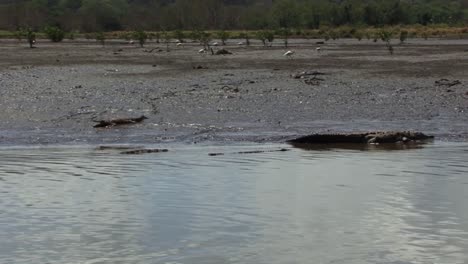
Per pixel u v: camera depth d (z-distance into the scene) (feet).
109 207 32.78
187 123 63.46
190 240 27.71
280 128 60.85
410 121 64.85
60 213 31.65
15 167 43.06
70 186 37.29
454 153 47.75
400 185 37.32
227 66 137.08
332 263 25.16
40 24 517.96
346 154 47.50
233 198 34.42
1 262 25.39
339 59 161.17
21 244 27.37
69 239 27.84
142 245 27.14
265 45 259.60
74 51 216.74
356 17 499.51
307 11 506.07
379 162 44.27
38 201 34.01
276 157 46.44
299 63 146.10
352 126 61.98
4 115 68.69
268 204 33.22
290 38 356.79
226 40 311.06
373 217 30.91
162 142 54.39
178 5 517.96
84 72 122.01
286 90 89.30
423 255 26.05
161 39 347.97
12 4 565.53
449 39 322.96
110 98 81.25
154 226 29.55
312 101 78.38
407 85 95.50
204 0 508.12
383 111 71.05
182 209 32.32
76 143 54.03
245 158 46.09
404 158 45.73
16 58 173.47
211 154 47.73
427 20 507.30
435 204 33.09
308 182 38.22
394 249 26.63
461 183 37.76
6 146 52.65
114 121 62.69
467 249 26.68
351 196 34.83
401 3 524.93
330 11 502.79
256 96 82.79
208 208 32.48
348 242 27.48
